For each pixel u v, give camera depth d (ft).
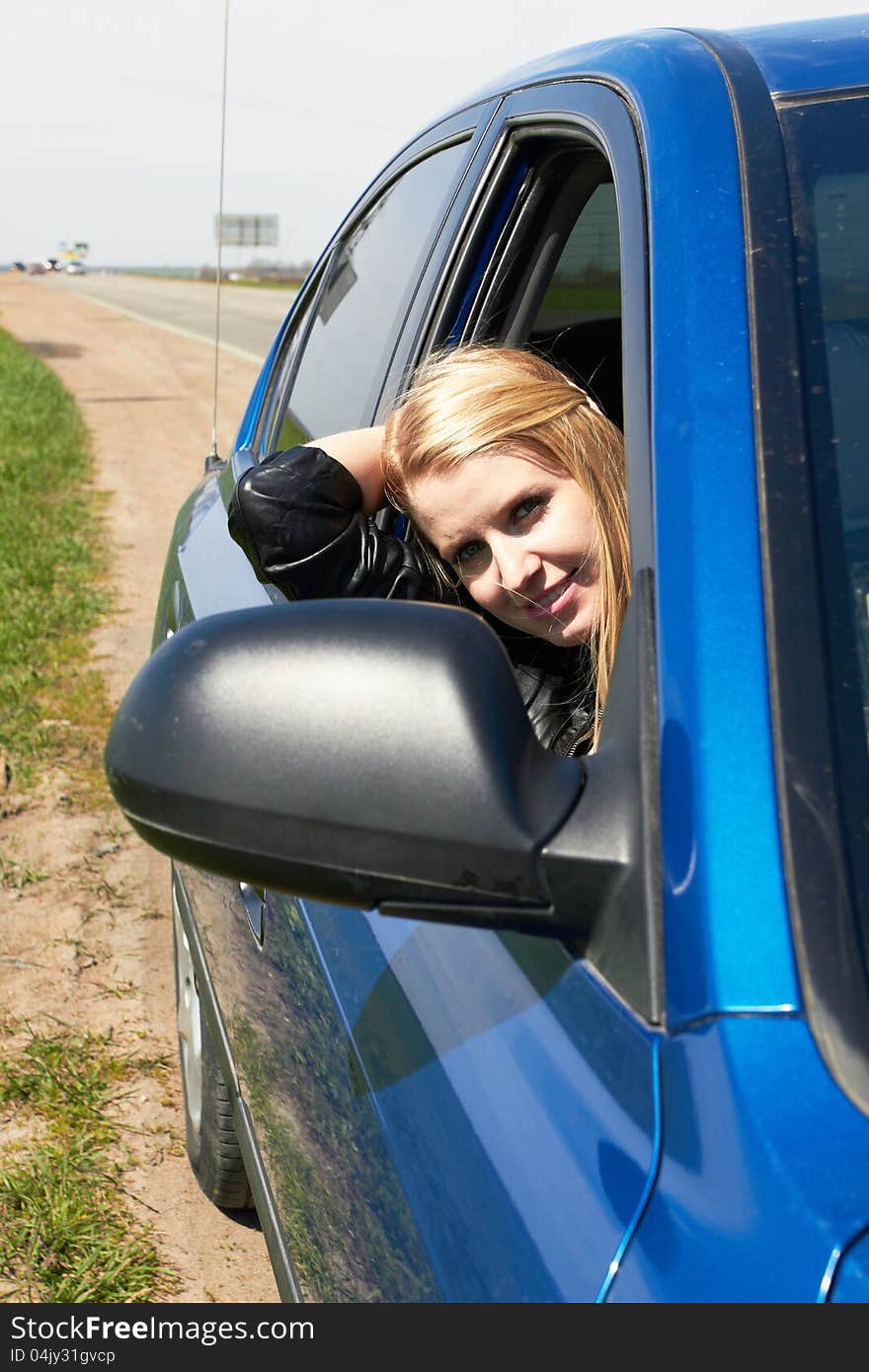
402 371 5.68
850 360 3.14
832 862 2.50
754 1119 2.27
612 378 6.97
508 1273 2.53
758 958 2.42
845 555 2.87
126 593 23.98
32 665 19.06
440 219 5.92
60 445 42.39
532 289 5.65
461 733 2.56
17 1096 9.06
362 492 5.09
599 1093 2.55
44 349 90.58
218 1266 7.39
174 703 2.73
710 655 2.74
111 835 13.46
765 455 2.98
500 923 2.64
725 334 3.17
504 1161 2.69
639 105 3.92
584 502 4.01
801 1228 2.16
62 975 10.69
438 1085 3.05
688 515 2.94
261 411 9.34
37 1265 7.36
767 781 2.59
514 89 5.57
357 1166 3.52
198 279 262.47
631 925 2.58
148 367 77.46
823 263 3.29
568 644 4.27
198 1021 7.36
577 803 2.69
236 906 5.91
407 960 3.56
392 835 2.55
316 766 2.58
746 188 3.43
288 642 2.71
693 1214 2.27
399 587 5.03
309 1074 4.25
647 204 3.56
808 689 2.69
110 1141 8.58
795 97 3.69
